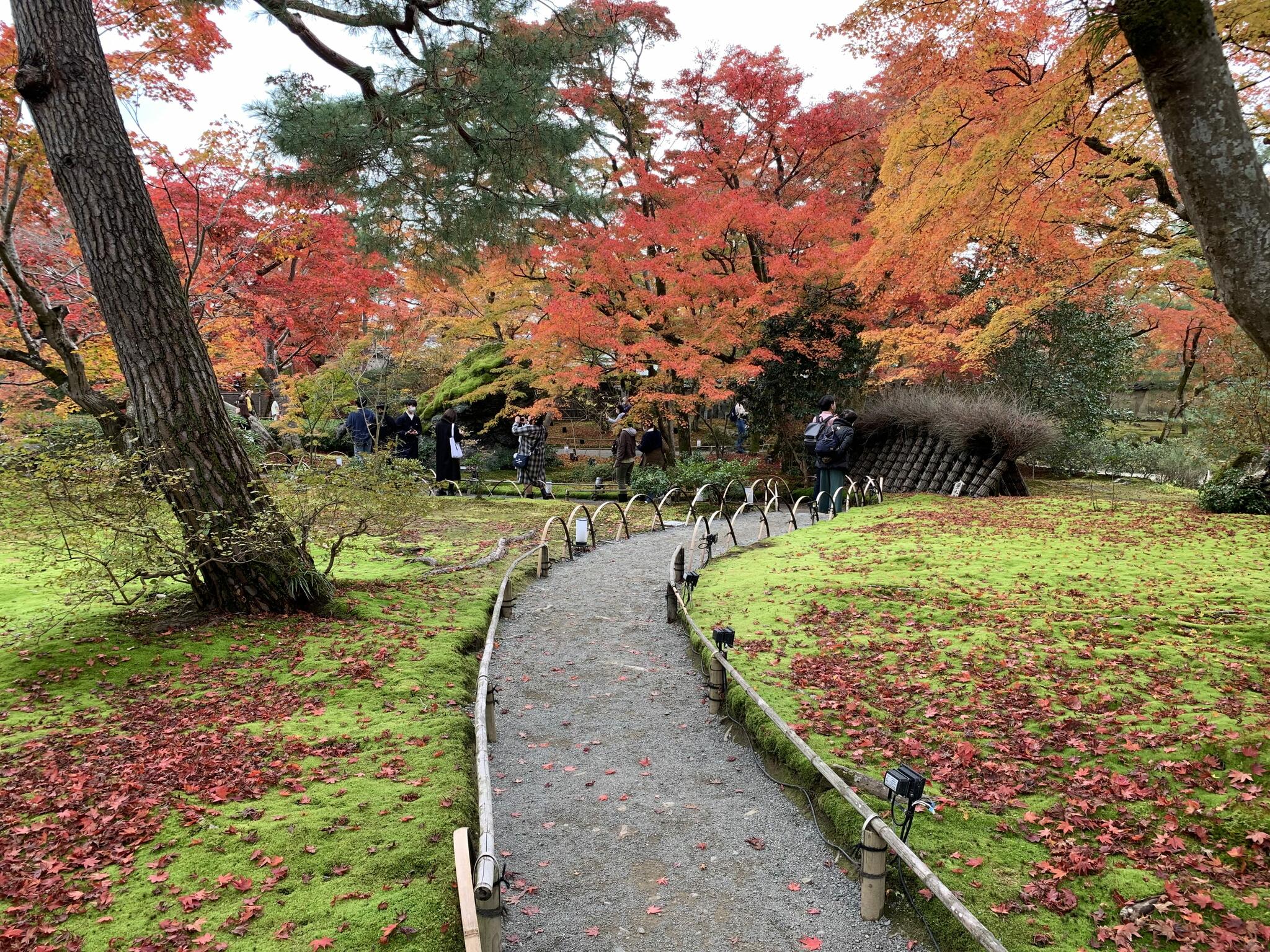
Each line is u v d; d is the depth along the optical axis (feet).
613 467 58.34
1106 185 24.89
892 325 47.57
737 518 39.99
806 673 15.78
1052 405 48.19
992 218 23.73
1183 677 14.20
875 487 45.37
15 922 7.84
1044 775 11.28
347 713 13.60
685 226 40.96
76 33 15.53
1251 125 23.44
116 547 16.78
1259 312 9.99
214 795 10.50
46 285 31.32
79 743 11.98
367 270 49.14
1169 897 8.46
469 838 7.95
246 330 45.34
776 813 11.55
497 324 64.69
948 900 7.55
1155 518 31.48
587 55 30.81
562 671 17.70
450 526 36.63
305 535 19.45
